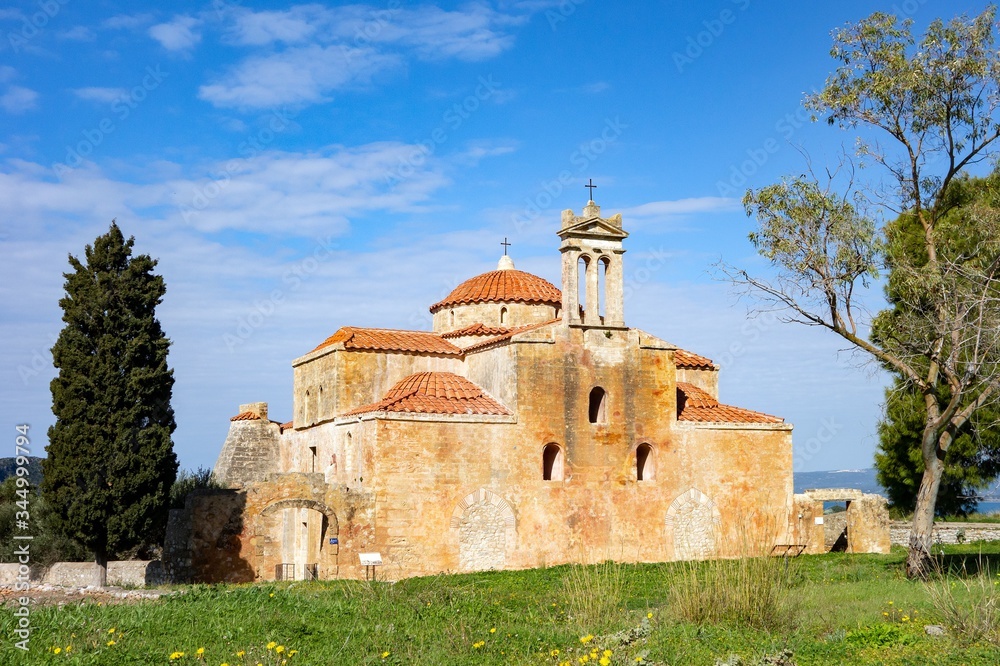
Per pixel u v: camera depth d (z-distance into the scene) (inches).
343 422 1550.2
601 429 1573.6
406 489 1434.5
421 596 1007.0
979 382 1263.5
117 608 891.4
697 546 1610.5
